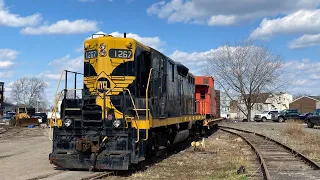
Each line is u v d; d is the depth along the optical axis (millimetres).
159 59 14359
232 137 26000
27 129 35688
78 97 12797
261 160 12961
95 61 12469
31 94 131875
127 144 10891
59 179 9930
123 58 12352
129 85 12203
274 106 94375
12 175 10688
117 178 10406
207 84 26375
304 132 28875
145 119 11406
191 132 21547
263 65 62344
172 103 16000
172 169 12234
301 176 10781
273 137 25406
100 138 11047
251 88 62562
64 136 11523
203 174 11281
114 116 11383
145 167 12281
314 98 94250
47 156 15141
